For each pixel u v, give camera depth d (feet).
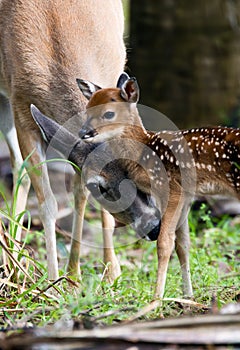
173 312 28.68
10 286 31.53
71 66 37.37
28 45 37.78
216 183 31.30
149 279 37.78
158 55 59.77
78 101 36.32
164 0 59.52
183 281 32.24
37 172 37.35
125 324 22.53
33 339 20.42
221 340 20.10
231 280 34.65
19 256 32.96
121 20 44.27
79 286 32.83
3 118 42.11
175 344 19.99
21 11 38.55
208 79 59.36
